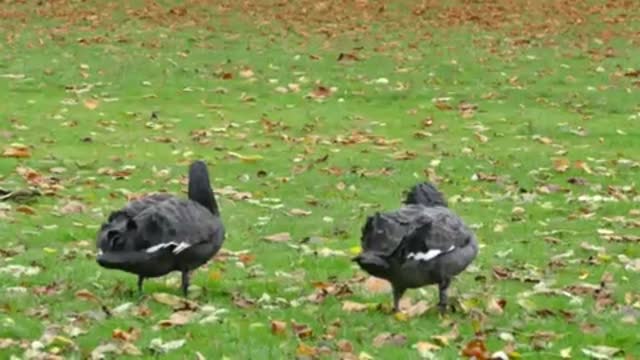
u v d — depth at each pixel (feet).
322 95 90.99
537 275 43.98
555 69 101.96
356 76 98.17
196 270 43.57
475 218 54.85
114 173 64.03
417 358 32.96
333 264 45.47
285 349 33.53
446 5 132.87
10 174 63.31
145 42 111.86
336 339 34.81
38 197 57.52
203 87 93.30
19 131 75.46
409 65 103.04
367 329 35.81
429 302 39.27
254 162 68.08
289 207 57.06
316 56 106.22
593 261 46.37
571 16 127.75
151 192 60.03
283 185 62.44
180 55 105.91
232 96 90.38
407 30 119.96
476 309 38.09
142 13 126.21
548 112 85.76
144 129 77.82
